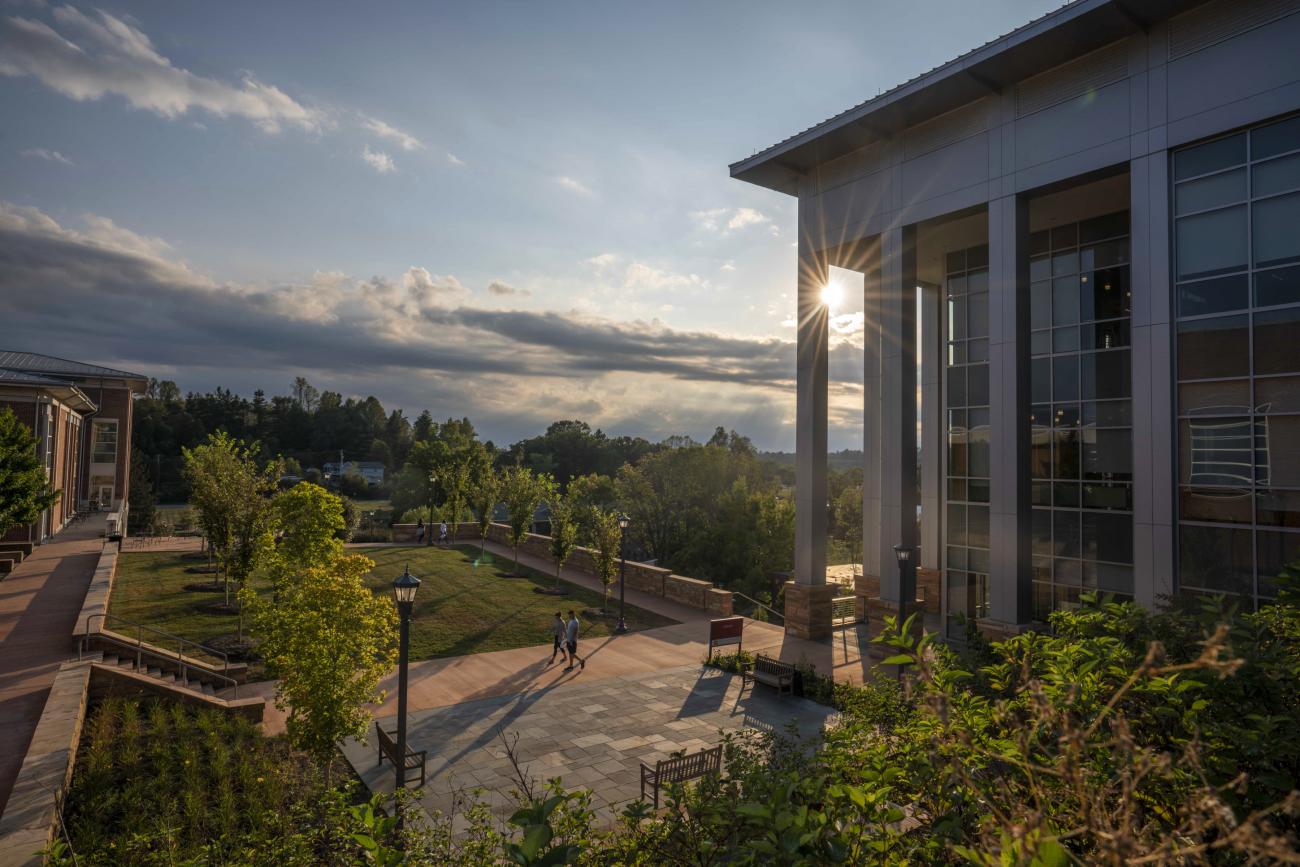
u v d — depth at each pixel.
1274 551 15.16
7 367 42.50
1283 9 15.05
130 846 8.34
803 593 23.27
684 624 24.81
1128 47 17.33
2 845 8.53
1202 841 2.96
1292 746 3.23
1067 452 21.38
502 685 17.75
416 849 6.05
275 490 23.78
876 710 6.67
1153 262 16.83
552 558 36.84
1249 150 15.61
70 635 16.98
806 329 24.77
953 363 25.05
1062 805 2.96
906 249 22.20
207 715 13.71
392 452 143.25
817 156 24.12
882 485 22.86
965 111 20.59
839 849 2.89
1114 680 4.00
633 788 12.15
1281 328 15.09
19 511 21.67
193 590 24.80
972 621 16.98
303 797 11.42
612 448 121.69
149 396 117.19
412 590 11.49
